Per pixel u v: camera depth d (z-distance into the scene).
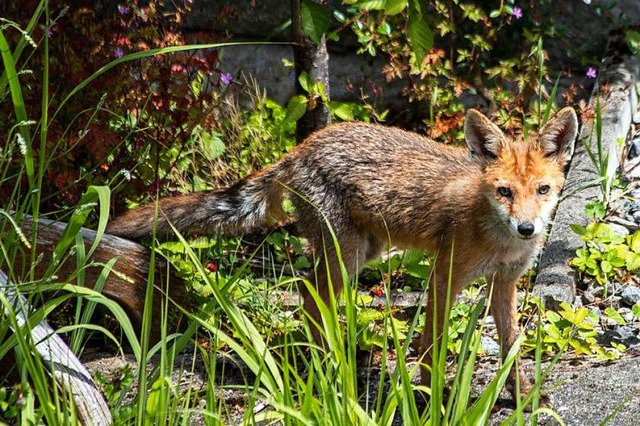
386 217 7.29
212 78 10.40
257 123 9.83
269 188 7.65
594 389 6.26
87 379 5.23
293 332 7.24
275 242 8.43
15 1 8.03
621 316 7.45
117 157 8.04
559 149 6.83
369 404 6.57
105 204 5.02
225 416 6.28
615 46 10.51
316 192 7.41
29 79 7.88
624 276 7.97
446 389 6.52
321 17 6.55
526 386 6.36
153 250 4.87
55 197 8.01
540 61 9.34
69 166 7.83
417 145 7.39
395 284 8.30
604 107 9.84
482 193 6.76
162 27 8.86
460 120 9.52
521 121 9.70
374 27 9.75
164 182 8.45
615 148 9.53
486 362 6.98
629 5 10.45
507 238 6.70
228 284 5.28
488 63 10.31
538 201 6.62
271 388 4.81
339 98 10.63
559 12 10.45
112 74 7.84
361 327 7.18
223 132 9.49
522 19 10.28
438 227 7.05
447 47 10.41
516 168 6.62
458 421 4.68
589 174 8.95
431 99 9.66
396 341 4.84
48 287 5.08
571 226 8.13
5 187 7.78
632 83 10.26
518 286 7.95
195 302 7.46
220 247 8.12
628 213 8.86
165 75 7.82
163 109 7.84
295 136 9.73
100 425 5.12
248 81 10.70
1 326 4.86
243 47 10.66
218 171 9.17
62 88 7.86
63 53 7.86
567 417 6.00
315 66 9.01
